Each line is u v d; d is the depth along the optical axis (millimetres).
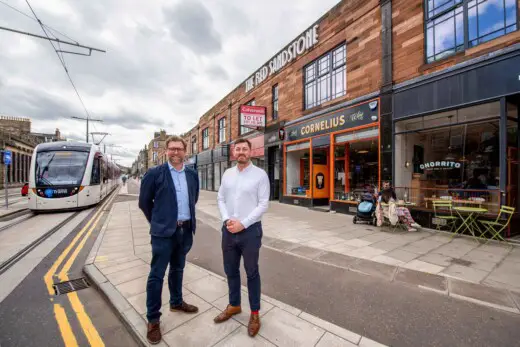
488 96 5578
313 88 10977
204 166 25500
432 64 6582
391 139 7500
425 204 6891
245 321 2457
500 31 5566
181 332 2283
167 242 2346
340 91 9617
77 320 2615
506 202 5457
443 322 2486
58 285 3449
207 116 24875
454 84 6137
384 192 6812
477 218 5707
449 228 6199
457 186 6355
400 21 7395
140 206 2439
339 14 9406
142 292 3051
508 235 5387
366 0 8359
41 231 6688
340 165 9727
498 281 3359
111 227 7039
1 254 4793
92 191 10820
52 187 9641
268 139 13773
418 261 4145
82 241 5699
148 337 2158
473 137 6117
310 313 2664
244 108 13375
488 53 5602
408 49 7188
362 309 2734
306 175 11758
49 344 2234
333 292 3125
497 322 2477
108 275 3568
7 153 10492
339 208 9320
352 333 2273
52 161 10125
